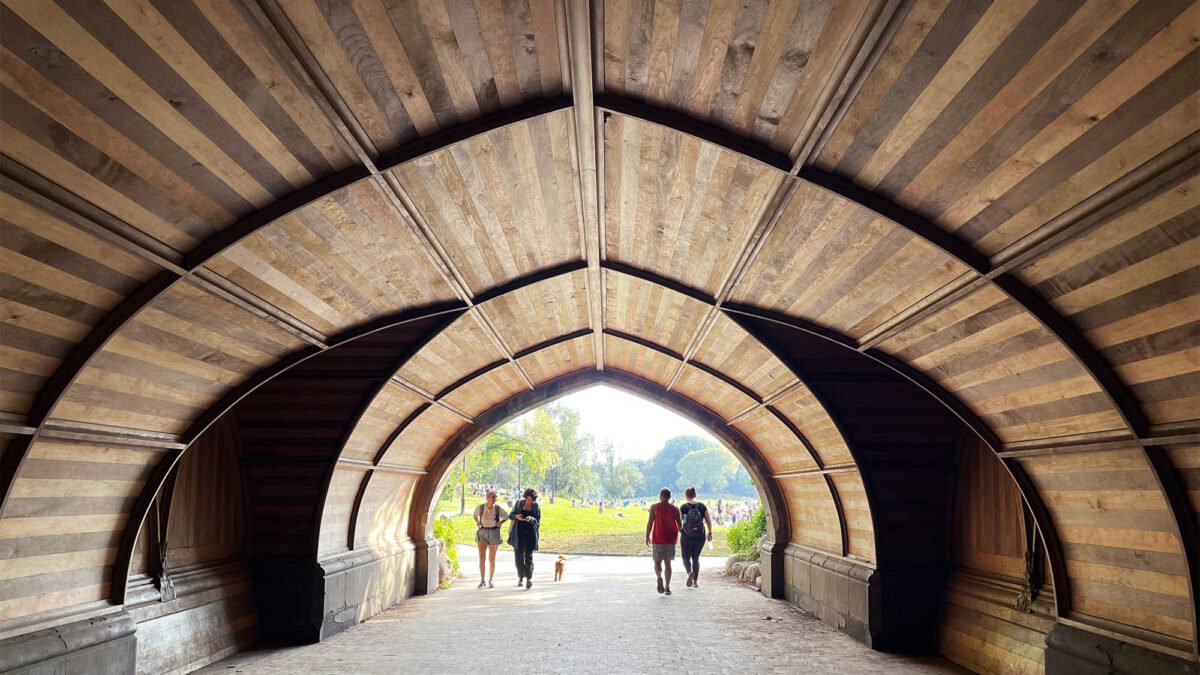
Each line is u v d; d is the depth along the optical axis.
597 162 5.19
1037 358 4.67
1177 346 3.74
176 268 4.21
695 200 5.24
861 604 8.32
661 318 8.57
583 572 16.67
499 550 26.31
